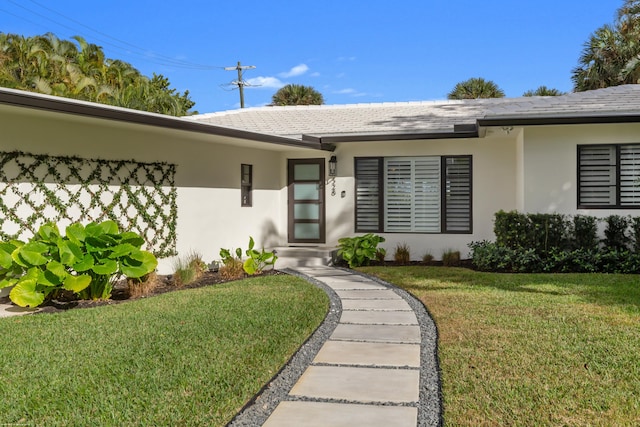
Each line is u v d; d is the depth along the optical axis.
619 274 9.58
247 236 12.70
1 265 7.33
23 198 8.20
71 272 8.24
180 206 10.82
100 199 9.30
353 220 13.40
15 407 3.82
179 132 9.92
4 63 28.00
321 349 5.32
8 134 8.00
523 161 10.89
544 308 6.79
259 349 5.20
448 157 12.86
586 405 3.75
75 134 8.89
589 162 10.72
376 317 6.74
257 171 13.07
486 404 3.79
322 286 9.02
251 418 3.67
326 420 3.60
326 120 14.88
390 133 12.14
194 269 9.77
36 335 5.74
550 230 10.40
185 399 3.95
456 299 7.52
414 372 4.59
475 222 12.62
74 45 32.84
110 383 4.26
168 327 6.04
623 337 5.38
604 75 25.81
